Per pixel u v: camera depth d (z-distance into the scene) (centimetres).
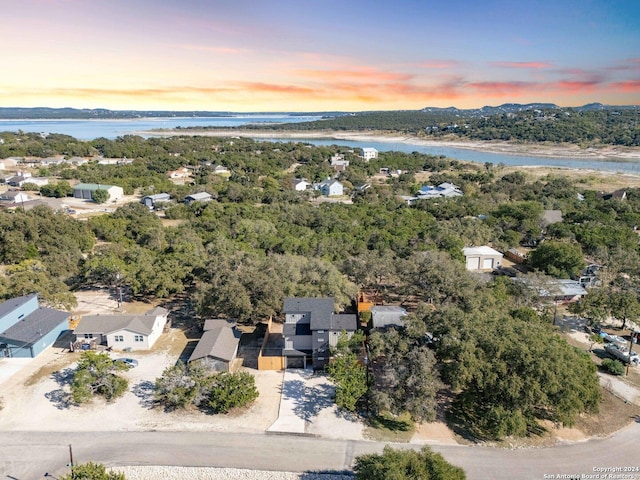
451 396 3884
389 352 3788
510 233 8262
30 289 5191
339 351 4075
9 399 3781
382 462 2631
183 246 6512
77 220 8394
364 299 5519
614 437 3412
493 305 4588
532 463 3127
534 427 3497
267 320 5391
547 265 6581
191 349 4656
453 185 14000
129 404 3741
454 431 3459
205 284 5225
